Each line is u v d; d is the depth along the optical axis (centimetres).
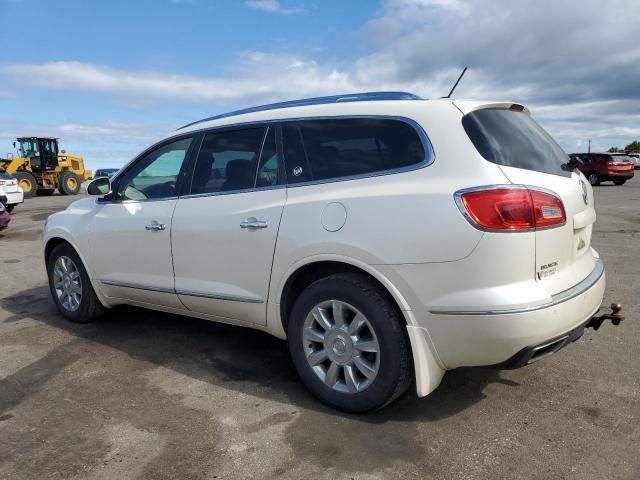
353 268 315
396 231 288
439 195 280
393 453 279
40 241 1079
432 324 284
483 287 270
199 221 378
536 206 276
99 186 447
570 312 284
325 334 323
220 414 322
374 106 323
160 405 335
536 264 277
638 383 355
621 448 279
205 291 378
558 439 289
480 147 285
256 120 368
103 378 377
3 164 2436
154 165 428
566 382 358
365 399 308
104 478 261
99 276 463
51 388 361
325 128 336
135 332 474
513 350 272
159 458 277
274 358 411
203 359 410
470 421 310
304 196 330
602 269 345
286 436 296
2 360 411
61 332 476
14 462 274
